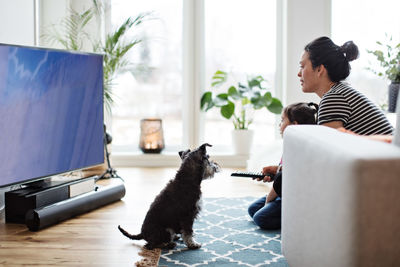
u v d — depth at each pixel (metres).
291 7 4.62
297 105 2.61
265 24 4.92
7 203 2.72
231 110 4.69
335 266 1.28
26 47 2.65
